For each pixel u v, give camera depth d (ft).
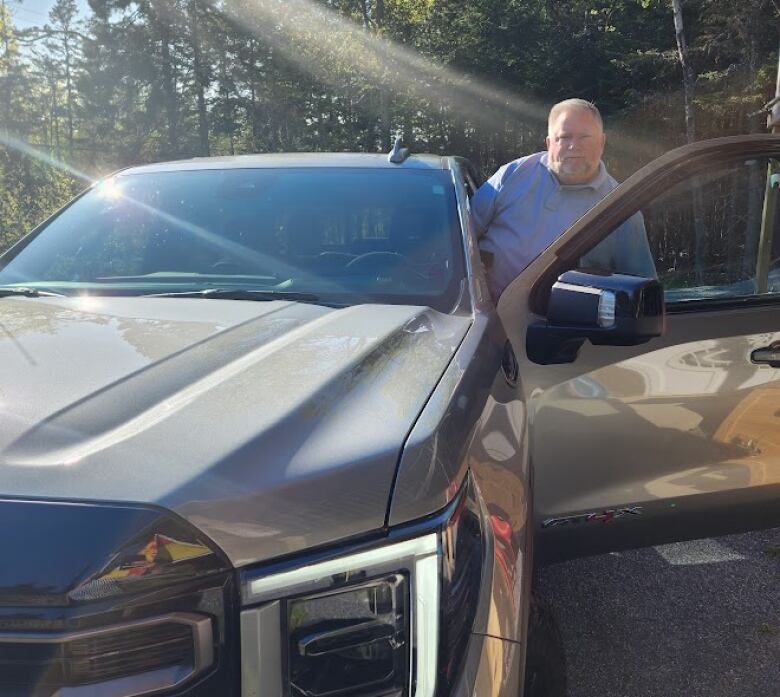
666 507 8.78
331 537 3.59
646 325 6.81
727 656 10.03
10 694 3.21
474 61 120.16
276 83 137.28
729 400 8.74
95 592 3.22
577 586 11.88
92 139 150.00
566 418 8.06
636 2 104.27
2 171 109.40
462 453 4.33
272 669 3.43
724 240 8.83
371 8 128.26
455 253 8.17
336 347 5.24
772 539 13.56
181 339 5.38
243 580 3.42
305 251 8.44
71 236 9.03
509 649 4.14
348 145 129.80
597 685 9.37
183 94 147.23
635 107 90.63
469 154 132.77
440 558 3.78
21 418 3.88
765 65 71.67
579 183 10.07
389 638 3.62
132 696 3.25
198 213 9.15
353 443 3.93
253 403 4.15
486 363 5.82
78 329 5.63
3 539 3.26
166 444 3.69
